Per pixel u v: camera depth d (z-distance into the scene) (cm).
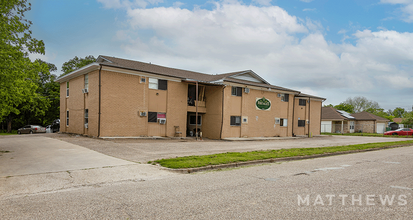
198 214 465
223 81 2466
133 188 666
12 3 1110
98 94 1942
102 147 1441
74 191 637
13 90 1322
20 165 937
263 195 597
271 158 1207
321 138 3161
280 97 3080
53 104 4709
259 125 2853
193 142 2019
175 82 2391
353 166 1062
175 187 676
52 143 1594
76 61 4191
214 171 935
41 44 1202
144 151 1350
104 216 454
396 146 2173
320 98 3634
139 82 2148
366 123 5269
